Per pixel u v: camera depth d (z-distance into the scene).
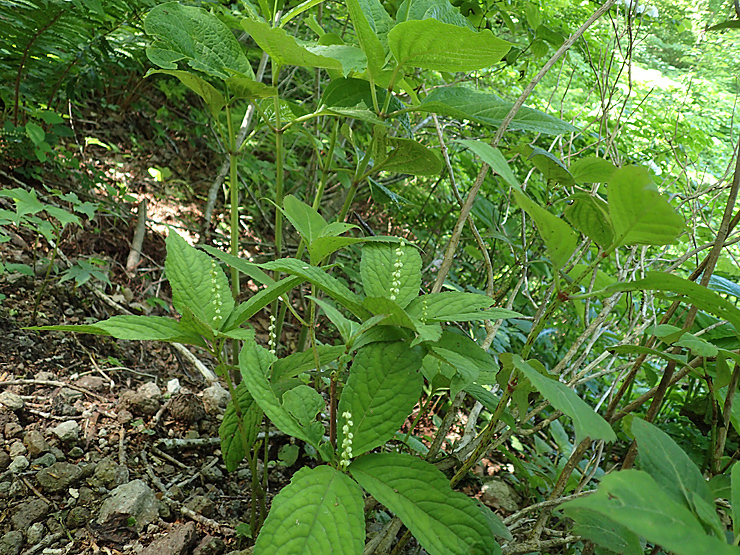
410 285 1.22
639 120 3.28
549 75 4.43
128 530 1.55
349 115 1.50
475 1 2.57
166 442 1.94
